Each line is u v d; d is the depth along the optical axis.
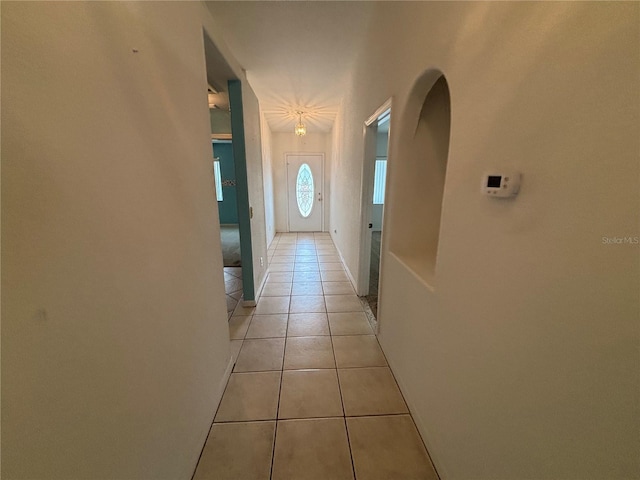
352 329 2.38
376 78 2.07
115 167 0.71
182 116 1.13
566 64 0.57
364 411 1.54
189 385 1.19
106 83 0.68
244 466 1.25
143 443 0.83
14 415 0.47
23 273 0.48
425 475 1.22
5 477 0.46
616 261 0.49
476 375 0.92
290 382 1.76
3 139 0.44
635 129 0.45
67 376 0.57
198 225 1.31
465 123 0.95
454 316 1.05
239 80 2.29
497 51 0.78
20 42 0.47
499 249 0.79
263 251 3.41
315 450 1.33
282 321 2.50
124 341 0.74
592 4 0.51
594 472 0.55
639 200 0.45
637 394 0.47
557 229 0.60
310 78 3.22
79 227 0.60
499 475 0.82
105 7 0.68
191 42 1.24
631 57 0.45
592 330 0.54
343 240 4.07
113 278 0.70
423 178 1.76
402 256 1.77
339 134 4.32
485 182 0.80
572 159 0.56
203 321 1.36
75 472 0.59
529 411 0.70
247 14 1.98
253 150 2.80
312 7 1.94
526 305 0.69
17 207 0.47
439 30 1.12
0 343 0.44
